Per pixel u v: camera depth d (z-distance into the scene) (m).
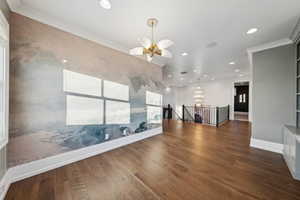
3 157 1.59
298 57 2.56
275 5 1.73
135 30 2.44
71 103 2.37
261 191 1.63
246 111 10.37
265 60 2.96
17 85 1.82
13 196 1.53
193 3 1.73
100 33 2.56
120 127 3.23
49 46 2.11
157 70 4.41
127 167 2.21
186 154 2.76
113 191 1.63
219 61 4.27
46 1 1.74
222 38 2.68
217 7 1.79
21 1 1.75
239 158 2.55
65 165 2.26
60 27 2.22
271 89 2.88
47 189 1.65
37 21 1.99
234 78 7.25
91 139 2.66
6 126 1.57
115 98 3.11
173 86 10.59
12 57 1.79
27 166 1.89
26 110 1.89
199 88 8.88
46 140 2.08
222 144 3.38
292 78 2.63
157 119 4.44
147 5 1.78
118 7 1.83
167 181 1.83
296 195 1.55
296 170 1.87
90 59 2.63
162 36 2.62
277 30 2.35
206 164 2.32
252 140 3.19
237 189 1.67
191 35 2.57
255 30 2.36
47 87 2.09
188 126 5.82
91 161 2.43
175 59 4.09
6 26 1.57
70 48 2.35
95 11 1.93
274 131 2.84
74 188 1.68
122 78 3.26
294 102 2.60
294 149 1.92
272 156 2.62
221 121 6.45
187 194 1.58
